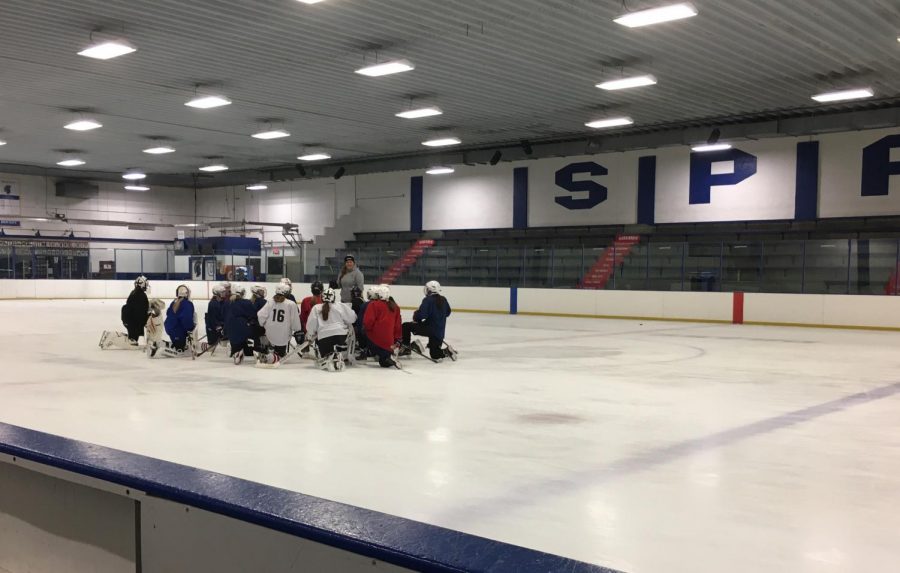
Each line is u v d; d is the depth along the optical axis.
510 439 5.62
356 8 10.52
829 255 19.08
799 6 10.30
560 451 5.25
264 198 31.92
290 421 6.23
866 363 10.70
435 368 9.79
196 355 10.59
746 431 5.98
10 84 14.95
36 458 2.71
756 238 20.48
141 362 10.18
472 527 3.65
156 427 5.96
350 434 5.74
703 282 19.83
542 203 24.44
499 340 13.86
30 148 23.03
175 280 29.55
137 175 28.14
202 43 12.21
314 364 10.06
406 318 20.23
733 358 11.18
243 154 24.33
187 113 17.80
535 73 13.97
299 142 21.91
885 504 4.11
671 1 10.02
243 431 5.82
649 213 22.28
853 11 10.54
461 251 24.28
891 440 5.70
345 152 24.02
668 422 6.33
